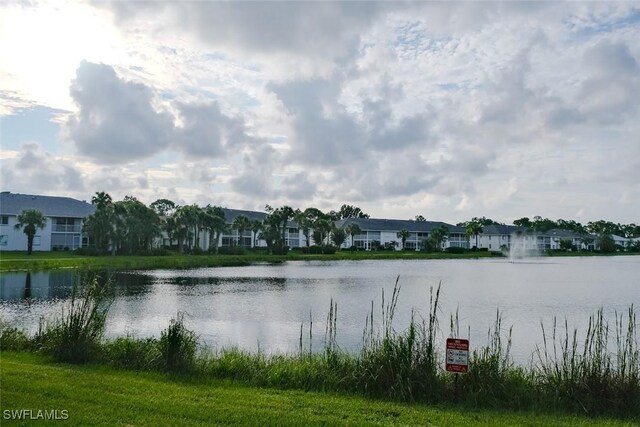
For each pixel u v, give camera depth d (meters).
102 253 78.69
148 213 84.69
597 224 199.75
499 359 11.26
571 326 24.12
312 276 54.47
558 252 155.00
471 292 39.94
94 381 10.12
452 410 9.44
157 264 66.56
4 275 47.41
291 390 10.45
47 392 9.23
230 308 29.45
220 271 60.56
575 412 9.63
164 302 31.89
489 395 9.92
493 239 166.50
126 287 41.22
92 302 16.03
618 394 9.75
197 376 11.25
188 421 8.02
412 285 45.12
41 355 12.80
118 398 9.05
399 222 159.38
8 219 86.56
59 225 91.00
